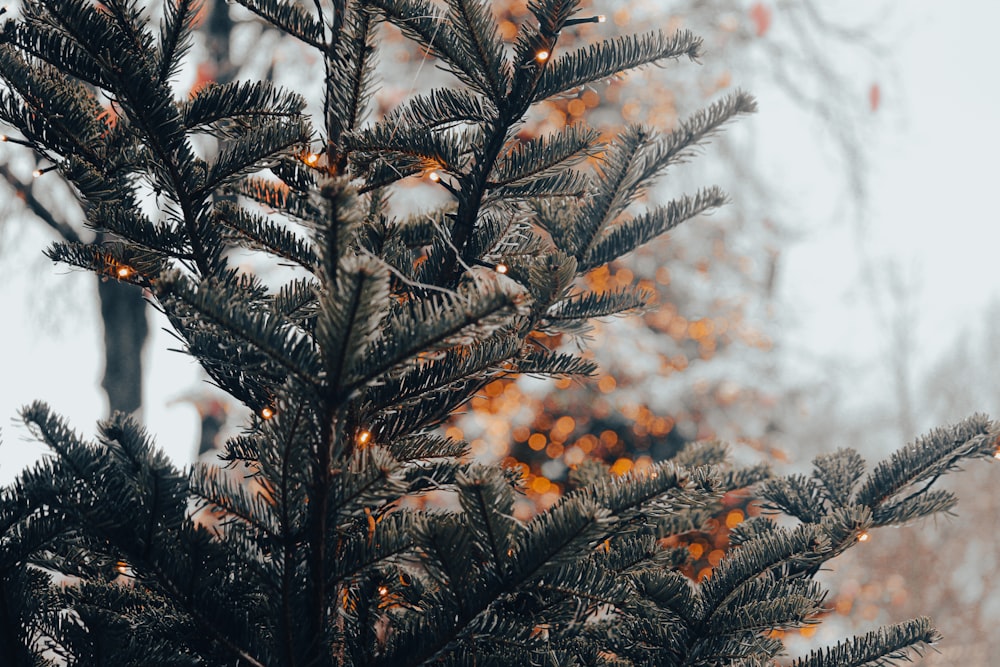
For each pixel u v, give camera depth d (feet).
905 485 8.44
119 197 8.02
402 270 8.14
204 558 7.77
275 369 7.91
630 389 22.70
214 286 7.79
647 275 24.26
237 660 7.85
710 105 8.19
